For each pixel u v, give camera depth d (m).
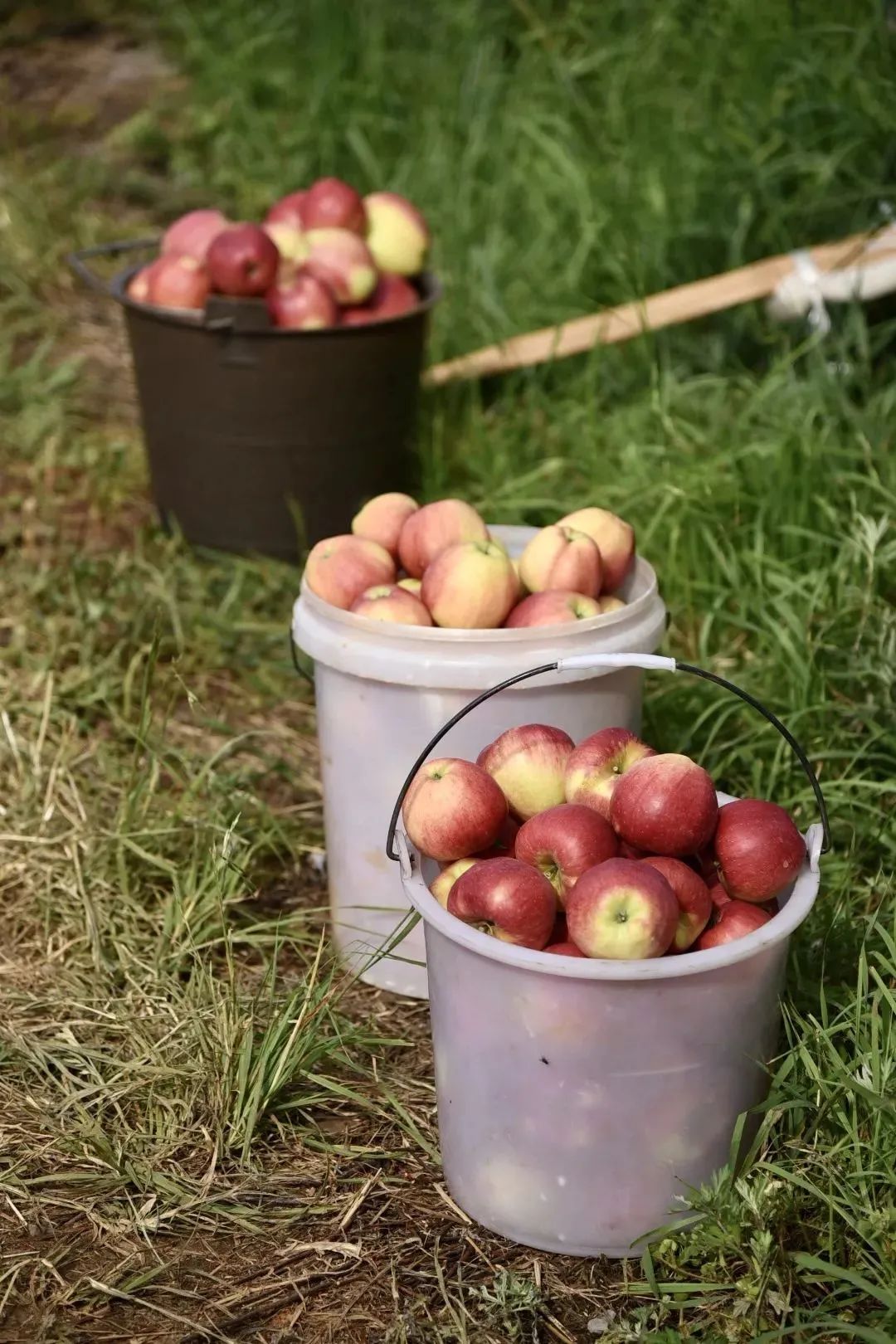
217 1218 2.25
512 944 2.04
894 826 2.95
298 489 4.06
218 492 4.10
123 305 3.99
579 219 5.32
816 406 3.98
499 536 3.09
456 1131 2.22
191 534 4.22
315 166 6.44
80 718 3.57
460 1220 2.25
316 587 2.80
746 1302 2.03
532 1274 2.15
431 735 2.57
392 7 6.82
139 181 6.75
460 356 4.87
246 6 7.62
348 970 2.82
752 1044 2.13
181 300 3.96
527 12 6.21
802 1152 2.22
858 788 3.07
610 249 5.10
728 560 3.69
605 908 1.98
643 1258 2.12
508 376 4.80
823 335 4.34
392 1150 2.39
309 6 7.07
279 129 6.82
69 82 7.72
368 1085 2.53
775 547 3.72
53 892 2.97
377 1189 2.31
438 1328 2.05
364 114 6.32
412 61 6.55
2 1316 2.06
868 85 4.83
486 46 6.17
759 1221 2.04
